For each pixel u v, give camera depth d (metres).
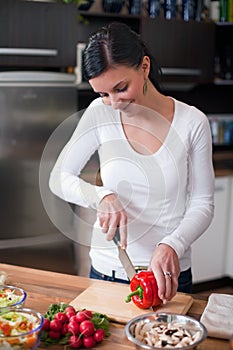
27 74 3.21
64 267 3.46
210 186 1.84
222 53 4.32
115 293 1.67
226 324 1.45
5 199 3.29
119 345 1.39
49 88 3.30
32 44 3.27
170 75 3.85
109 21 3.93
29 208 3.36
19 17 3.20
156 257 1.62
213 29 3.97
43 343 1.38
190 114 1.81
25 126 3.27
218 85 4.47
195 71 3.94
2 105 3.18
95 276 1.93
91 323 1.39
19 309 1.39
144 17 3.71
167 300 1.55
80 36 3.87
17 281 1.77
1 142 3.22
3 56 3.18
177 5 4.04
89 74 1.59
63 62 3.39
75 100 3.41
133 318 1.45
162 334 1.34
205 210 1.79
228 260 4.07
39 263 3.42
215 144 4.45
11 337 1.23
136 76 1.62
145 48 1.70
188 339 1.31
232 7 4.09
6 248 3.33
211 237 3.97
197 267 3.95
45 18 3.28
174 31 3.82
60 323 1.41
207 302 1.63
